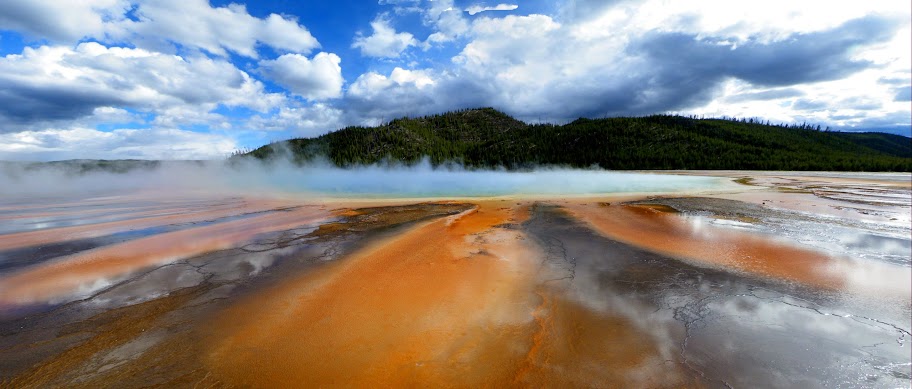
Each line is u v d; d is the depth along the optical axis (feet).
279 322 16.81
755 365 13.93
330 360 13.94
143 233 35.68
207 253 28.25
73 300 19.31
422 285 21.34
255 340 15.28
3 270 24.21
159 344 14.99
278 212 49.47
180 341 15.21
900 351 14.88
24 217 45.80
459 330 16.17
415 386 12.53
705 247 29.68
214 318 17.21
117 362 13.79
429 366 13.61
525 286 21.29
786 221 40.40
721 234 34.24
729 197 63.41
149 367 13.48
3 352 14.39
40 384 12.58
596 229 37.01
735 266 24.90
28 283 21.79
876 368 13.80
